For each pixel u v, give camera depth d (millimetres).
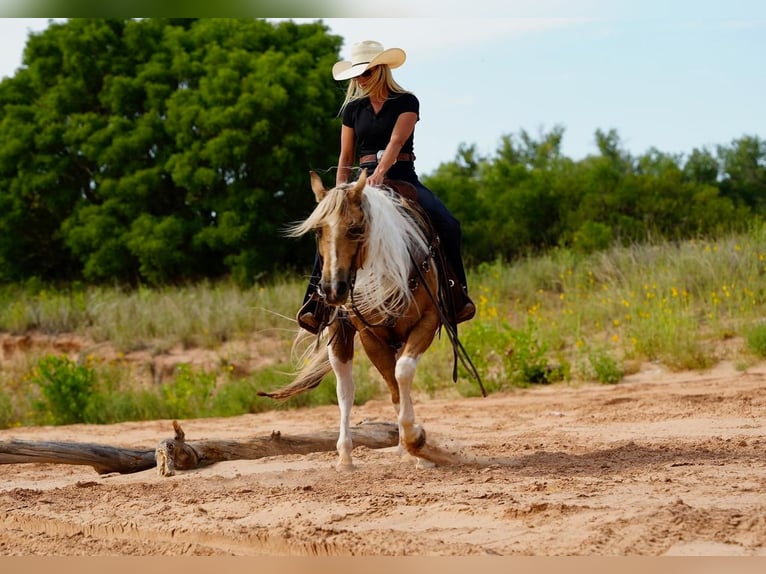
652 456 7699
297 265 28203
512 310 19047
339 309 7496
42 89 31312
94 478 8531
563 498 6051
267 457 8867
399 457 8539
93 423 14555
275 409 14750
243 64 28938
